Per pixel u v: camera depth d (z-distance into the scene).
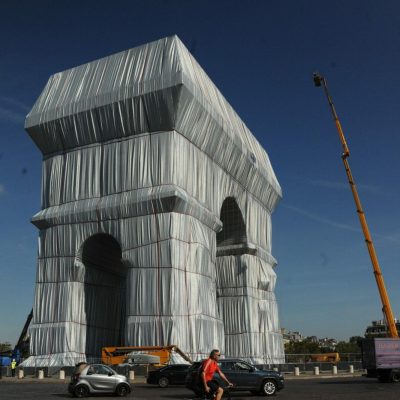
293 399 21.97
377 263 44.97
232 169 54.88
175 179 44.16
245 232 58.28
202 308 43.75
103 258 49.34
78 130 47.94
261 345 57.06
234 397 23.31
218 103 52.84
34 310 46.31
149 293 42.31
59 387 31.25
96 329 47.75
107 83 47.81
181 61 45.50
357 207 47.38
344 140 51.19
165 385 31.48
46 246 47.44
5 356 53.66
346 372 52.78
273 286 62.16
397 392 24.67
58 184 48.62
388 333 42.91
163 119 44.75
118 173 45.97
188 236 44.12
